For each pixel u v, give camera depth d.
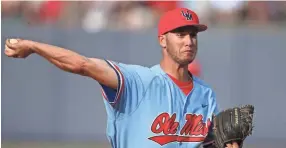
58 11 37.09
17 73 36.91
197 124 15.70
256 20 36.88
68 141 36.72
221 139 15.23
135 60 36.41
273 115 35.91
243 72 36.22
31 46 13.69
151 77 15.30
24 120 36.97
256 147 34.59
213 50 36.19
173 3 37.75
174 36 15.34
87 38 36.47
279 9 37.06
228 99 36.19
